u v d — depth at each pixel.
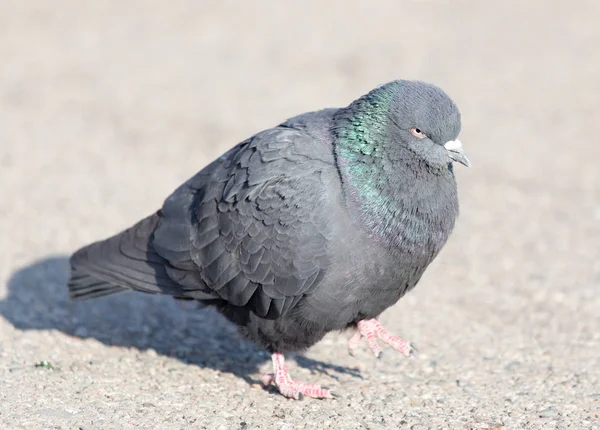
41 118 22.45
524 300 13.60
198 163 19.67
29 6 33.16
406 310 13.22
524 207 17.67
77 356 11.48
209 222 10.35
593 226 16.72
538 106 23.58
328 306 10.02
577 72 26.09
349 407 10.25
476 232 16.47
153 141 21.03
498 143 21.16
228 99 23.84
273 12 32.56
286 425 9.67
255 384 10.95
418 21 31.27
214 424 9.61
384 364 11.61
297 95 24.02
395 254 9.85
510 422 9.70
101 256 11.17
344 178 9.89
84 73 26.12
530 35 29.47
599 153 20.58
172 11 32.75
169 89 24.72
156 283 10.85
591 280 14.28
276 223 9.90
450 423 9.70
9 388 10.19
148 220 11.17
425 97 9.97
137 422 9.52
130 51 28.20
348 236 9.75
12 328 12.19
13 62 27.08
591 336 12.28
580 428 9.52
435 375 11.20
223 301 10.74
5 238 15.47
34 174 18.77
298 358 11.80
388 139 9.91
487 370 11.28
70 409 9.75
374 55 27.38
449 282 14.30
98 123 22.22
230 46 28.69
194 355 11.84
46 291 13.60
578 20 31.12
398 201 9.85
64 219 16.41
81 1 33.88
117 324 12.73
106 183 18.39
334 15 32.12
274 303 10.13
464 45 28.41
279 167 10.05
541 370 11.21
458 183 18.88
